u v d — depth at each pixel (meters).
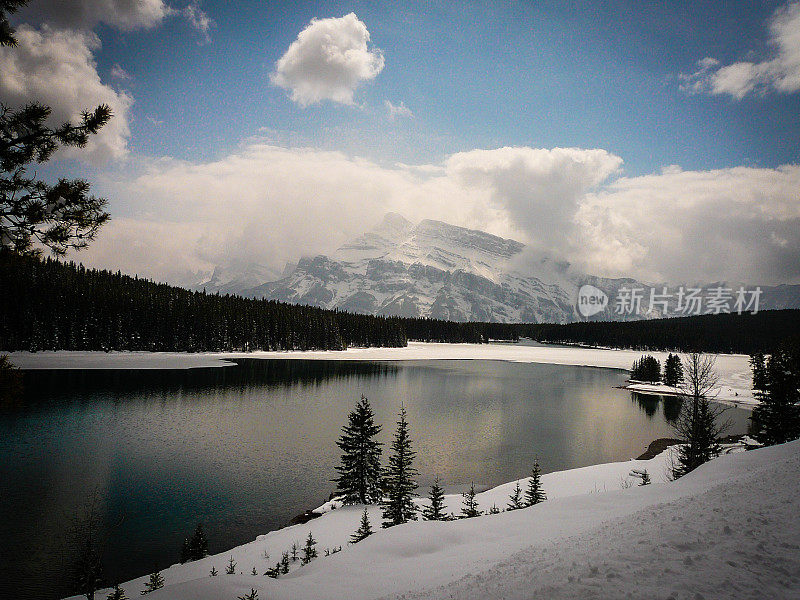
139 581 22.03
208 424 57.00
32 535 27.12
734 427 56.69
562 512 14.34
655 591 6.09
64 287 117.25
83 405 64.38
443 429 57.47
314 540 24.89
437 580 9.59
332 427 56.97
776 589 6.02
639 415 68.12
